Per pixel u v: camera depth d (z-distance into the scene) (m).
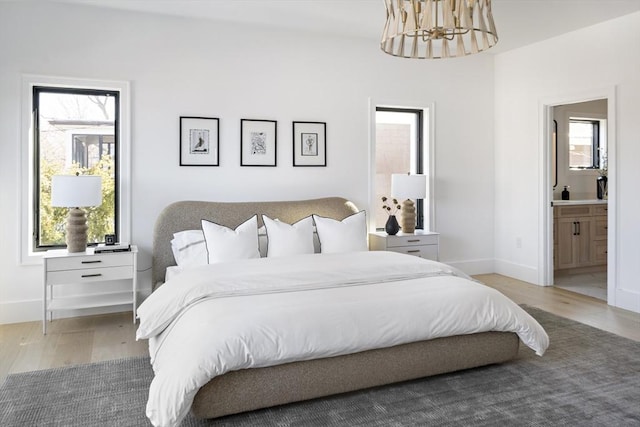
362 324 2.38
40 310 3.86
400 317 2.47
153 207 4.18
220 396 2.16
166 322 2.55
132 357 3.05
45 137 3.96
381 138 5.24
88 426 2.17
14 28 3.74
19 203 3.77
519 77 5.23
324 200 4.68
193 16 4.19
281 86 4.59
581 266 5.56
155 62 4.15
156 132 4.17
